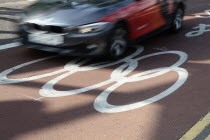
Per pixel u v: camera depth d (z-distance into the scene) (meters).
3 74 5.31
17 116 3.96
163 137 3.51
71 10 5.78
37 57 6.18
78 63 5.86
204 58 6.09
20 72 5.41
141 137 3.51
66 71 5.47
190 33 7.97
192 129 3.65
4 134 3.57
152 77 5.16
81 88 4.77
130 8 6.05
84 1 6.17
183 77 5.15
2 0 12.81
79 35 5.34
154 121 3.83
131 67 5.63
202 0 13.39
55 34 5.48
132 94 4.56
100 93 4.60
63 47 5.48
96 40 5.39
